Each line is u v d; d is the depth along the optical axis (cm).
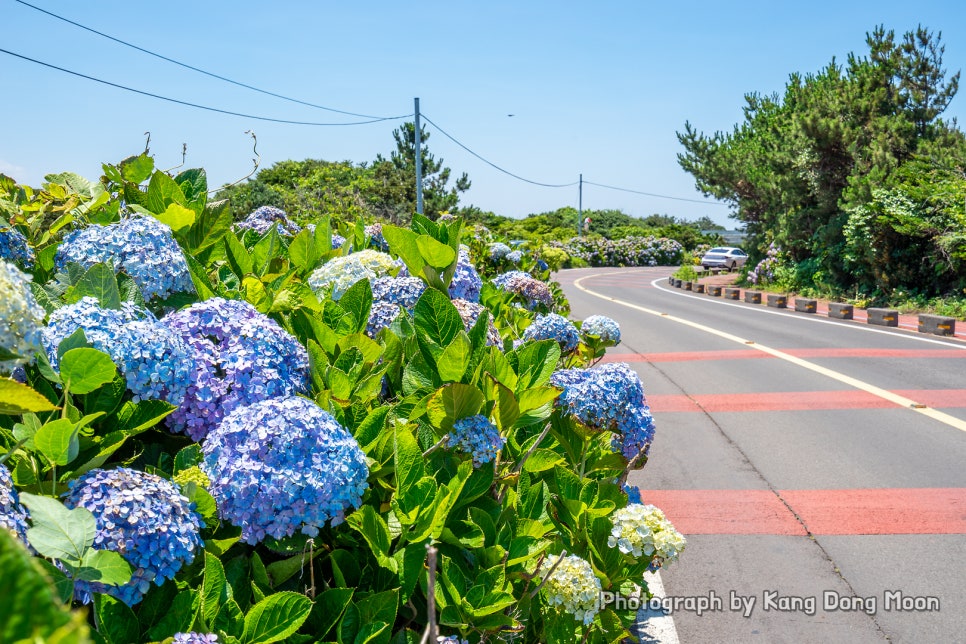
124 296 262
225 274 340
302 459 194
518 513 278
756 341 1572
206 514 187
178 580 181
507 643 241
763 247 3169
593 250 6450
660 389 1100
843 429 859
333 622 188
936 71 2444
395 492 220
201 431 224
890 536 564
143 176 376
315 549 211
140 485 172
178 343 221
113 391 206
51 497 162
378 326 357
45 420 202
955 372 1180
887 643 418
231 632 169
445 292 381
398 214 3400
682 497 650
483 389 269
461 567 230
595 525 306
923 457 754
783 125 3081
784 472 713
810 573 506
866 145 2480
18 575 43
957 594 475
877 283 2378
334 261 376
